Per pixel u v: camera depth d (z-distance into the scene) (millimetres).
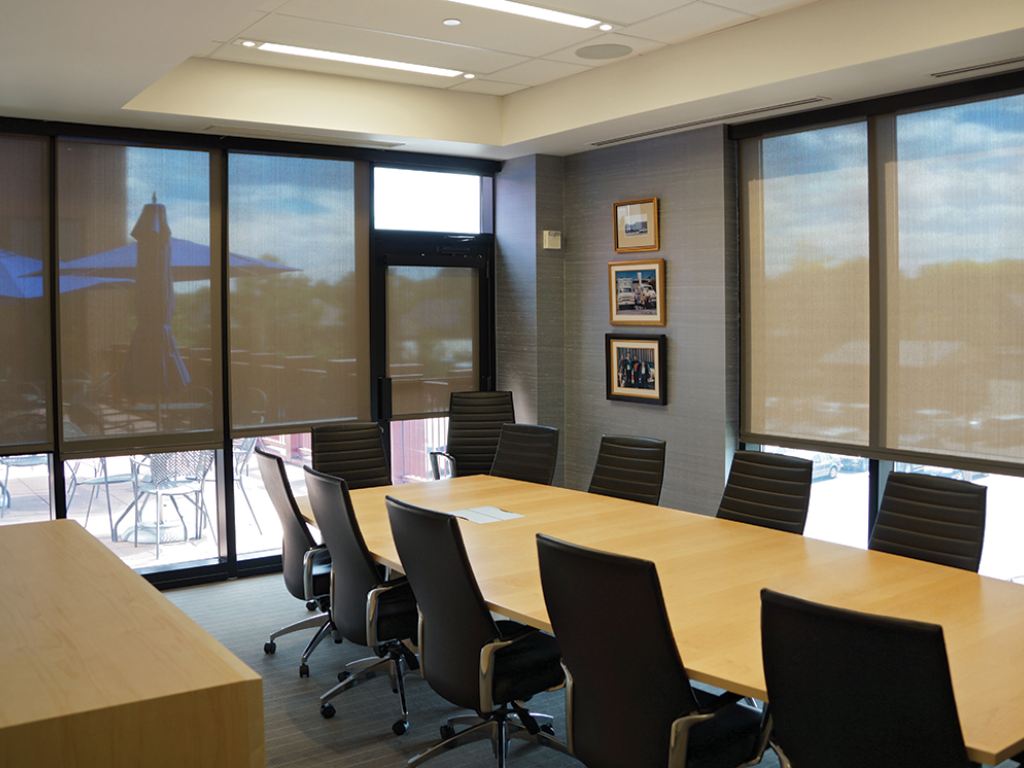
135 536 6555
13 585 1364
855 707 2334
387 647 4414
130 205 6336
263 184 6816
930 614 3158
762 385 6414
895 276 5617
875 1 4746
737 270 6504
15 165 5980
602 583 2756
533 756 4035
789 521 4469
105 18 3842
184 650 1064
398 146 7102
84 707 883
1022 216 5035
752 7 4996
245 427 6816
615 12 5020
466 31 5328
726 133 6406
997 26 4301
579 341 7641
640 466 5258
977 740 2221
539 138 6875
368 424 6199
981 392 5258
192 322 6590
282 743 4160
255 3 3650
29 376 6082
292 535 4770
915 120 5473
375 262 7355
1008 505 5246
